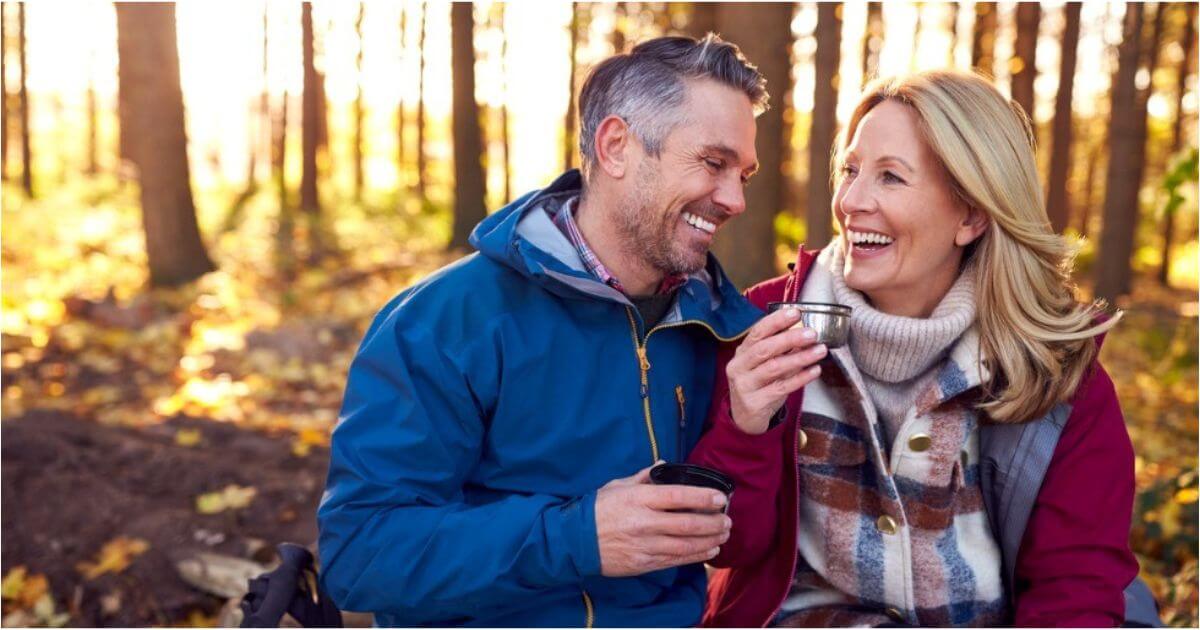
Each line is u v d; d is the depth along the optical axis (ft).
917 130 5.82
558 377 5.98
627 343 6.19
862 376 6.23
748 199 22.58
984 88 5.84
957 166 5.68
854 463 6.22
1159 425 18.29
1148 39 39.34
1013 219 5.74
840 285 6.27
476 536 5.44
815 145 24.68
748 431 5.74
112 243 34.76
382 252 40.42
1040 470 5.85
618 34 47.78
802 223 39.27
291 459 13.25
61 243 33.60
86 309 22.35
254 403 16.67
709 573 8.23
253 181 61.00
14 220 36.45
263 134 72.54
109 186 50.65
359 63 61.87
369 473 5.58
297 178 70.13
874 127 5.94
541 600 5.92
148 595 9.67
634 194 6.03
